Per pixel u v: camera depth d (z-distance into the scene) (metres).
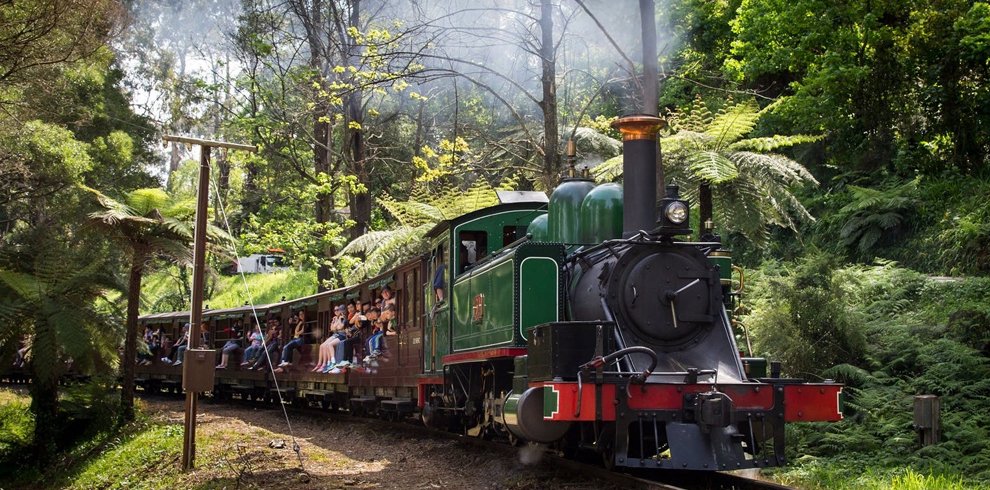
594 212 10.56
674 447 8.37
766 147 13.32
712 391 8.53
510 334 10.30
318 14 25.28
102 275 18.14
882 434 11.30
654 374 8.90
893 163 21.58
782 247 21.98
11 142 21.75
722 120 13.13
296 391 23.11
